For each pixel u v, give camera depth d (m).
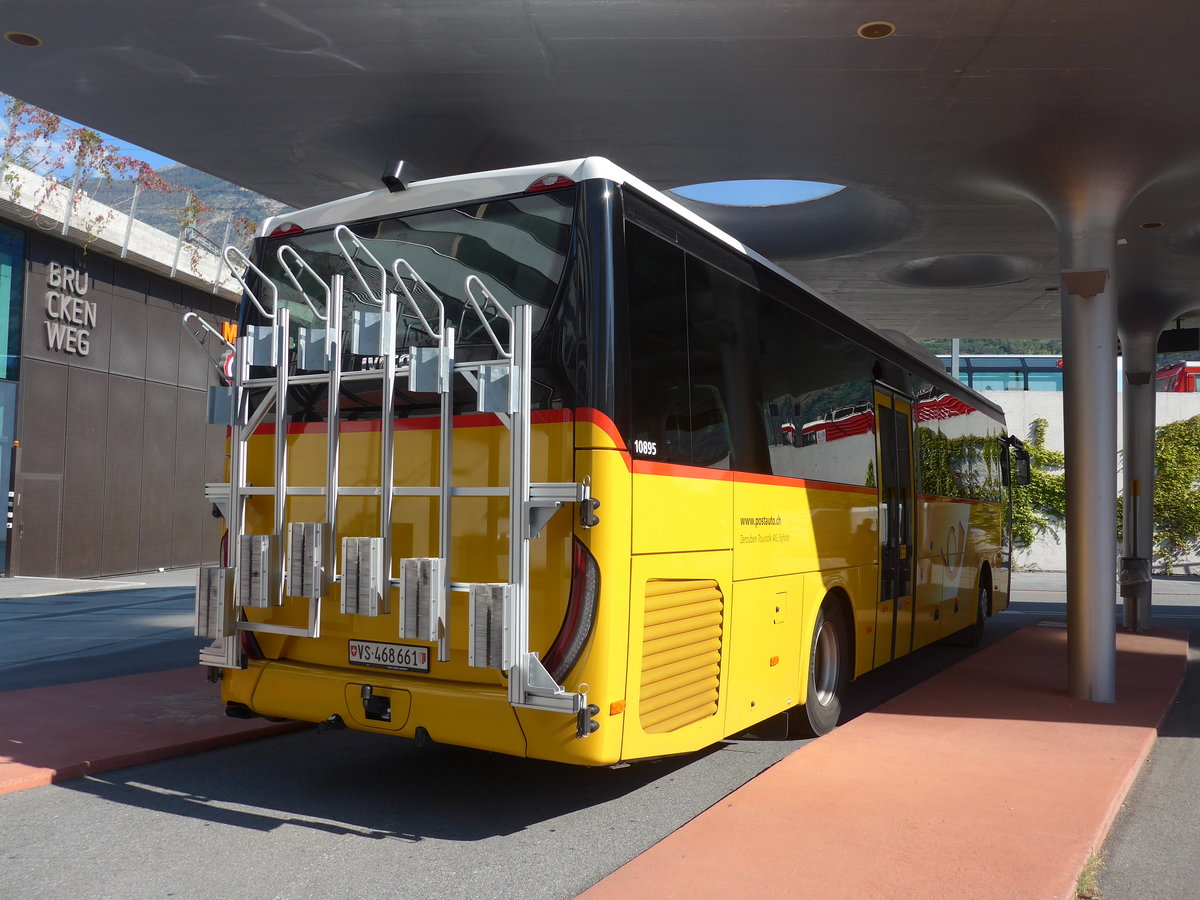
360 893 4.15
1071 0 6.55
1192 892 4.46
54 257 20.89
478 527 4.91
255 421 5.46
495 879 4.34
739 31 7.04
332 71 7.75
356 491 5.09
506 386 4.61
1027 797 5.54
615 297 4.89
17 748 6.30
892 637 9.14
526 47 7.33
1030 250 12.98
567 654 4.64
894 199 10.79
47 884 4.20
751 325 6.45
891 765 6.25
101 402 22.23
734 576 5.92
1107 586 8.87
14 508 19.98
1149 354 15.19
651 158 9.62
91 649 11.19
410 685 4.98
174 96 8.23
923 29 6.98
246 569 5.27
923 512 10.28
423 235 5.48
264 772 6.13
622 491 4.76
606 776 6.20
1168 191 10.34
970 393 13.10
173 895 4.10
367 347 4.91
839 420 7.98
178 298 24.62
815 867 4.35
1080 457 9.02
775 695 6.54
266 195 10.91
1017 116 8.44
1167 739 7.55
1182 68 7.51
